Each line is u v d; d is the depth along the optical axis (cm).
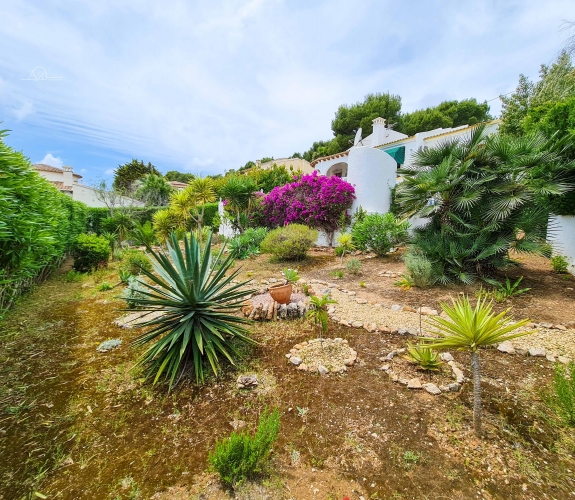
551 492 163
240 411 236
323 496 164
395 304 471
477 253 550
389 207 1056
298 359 306
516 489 165
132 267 734
